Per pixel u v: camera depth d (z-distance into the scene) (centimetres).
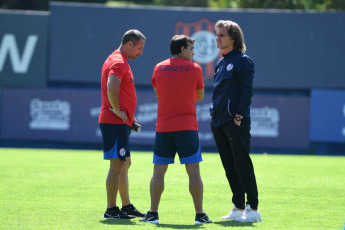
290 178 3816
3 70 7494
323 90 7262
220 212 2334
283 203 2597
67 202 2533
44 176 3731
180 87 2056
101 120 2136
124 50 2166
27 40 7525
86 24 7531
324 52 7375
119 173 2119
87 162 5034
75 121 7362
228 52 2150
